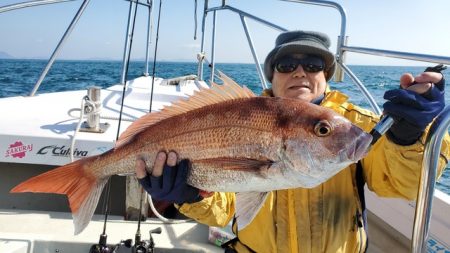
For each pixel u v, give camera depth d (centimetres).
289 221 80
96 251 94
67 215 119
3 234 98
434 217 96
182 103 76
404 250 108
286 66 88
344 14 123
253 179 68
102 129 134
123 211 134
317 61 87
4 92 698
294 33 94
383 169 73
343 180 81
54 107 168
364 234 82
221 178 70
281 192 82
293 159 66
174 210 136
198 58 270
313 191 80
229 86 74
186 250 103
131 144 76
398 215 109
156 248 104
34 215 118
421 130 61
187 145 72
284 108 68
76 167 77
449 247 92
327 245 78
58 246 98
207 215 87
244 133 69
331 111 67
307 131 66
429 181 59
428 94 60
